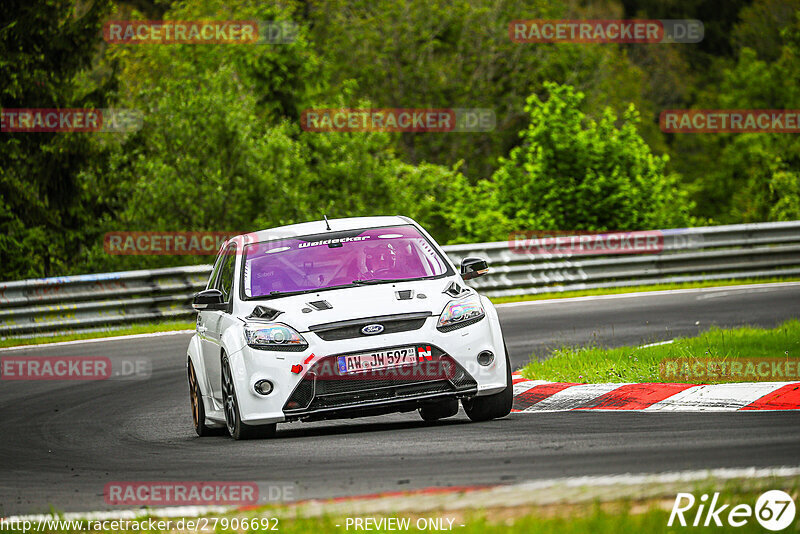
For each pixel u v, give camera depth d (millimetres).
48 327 64250
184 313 69062
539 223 99500
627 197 100188
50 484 25938
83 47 111938
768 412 27828
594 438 25734
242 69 150875
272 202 112188
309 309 29844
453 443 26500
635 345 46062
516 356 46750
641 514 17094
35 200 109688
